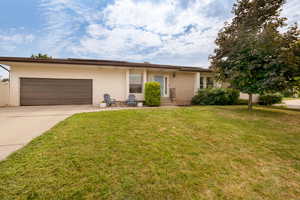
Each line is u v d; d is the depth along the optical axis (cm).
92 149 273
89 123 450
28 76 962
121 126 423
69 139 318
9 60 825
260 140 344
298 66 541
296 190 182
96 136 340
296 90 618
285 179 204
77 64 927
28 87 967
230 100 1120
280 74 556
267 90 639
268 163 244
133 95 1101
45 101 1001
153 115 577
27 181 180
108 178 191
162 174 204
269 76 592
